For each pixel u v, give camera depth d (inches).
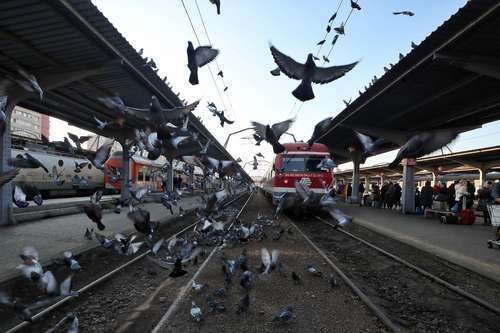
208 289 212.2
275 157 621.9
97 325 166.9
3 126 113.0
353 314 179.3
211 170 203.9
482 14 234.2
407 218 576.7
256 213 694.5
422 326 169.8
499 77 284.5
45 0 217.8
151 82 392.5
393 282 239.5
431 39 283.4
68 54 309.9
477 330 167.2
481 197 514.6
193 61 104.7
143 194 210.2
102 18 251.0
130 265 270.4
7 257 254.2
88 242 318.7
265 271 176.2
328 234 442.9
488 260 267.6
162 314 179.0
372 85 422.6
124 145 650.8
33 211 506.3
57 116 548.4
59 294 116.2
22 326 157.9
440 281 233.6
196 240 347.9
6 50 296.2
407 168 670.5
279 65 100.7
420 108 497.0
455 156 1016.9
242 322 166.9
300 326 163.9
